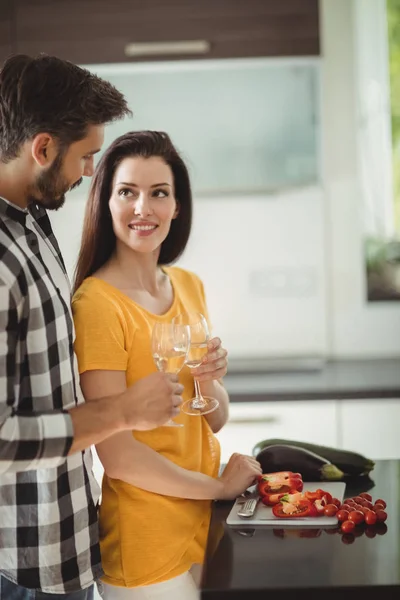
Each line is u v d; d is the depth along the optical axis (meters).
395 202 3.63
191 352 1.83
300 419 3.12
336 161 3.64
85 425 1.52
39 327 1.60
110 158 1.93
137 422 1.56
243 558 1.50
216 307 3.64
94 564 1.75
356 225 3.65
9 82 1.57
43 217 1.80
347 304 3.69
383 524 1.66
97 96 1.61
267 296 3.63
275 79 3.44
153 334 1.73
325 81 3.61
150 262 1.98
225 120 3.46
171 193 1.95
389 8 3.55
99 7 3.23
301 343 3.65
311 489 1.87
